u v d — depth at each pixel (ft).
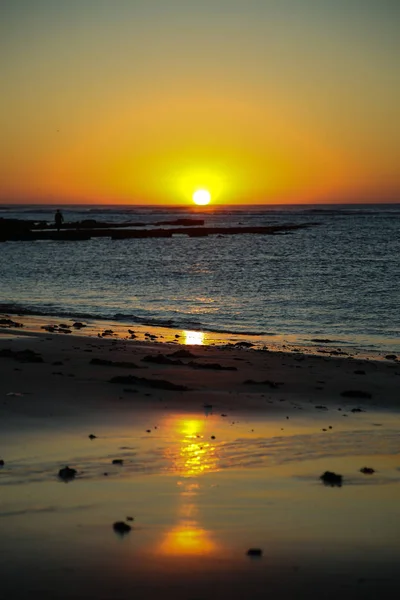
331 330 91.71
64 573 20.10
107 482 28.32
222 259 226.38
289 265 201.67
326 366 63.16
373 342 82.89
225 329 92.12
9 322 88.74
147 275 173.58
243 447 34.45
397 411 45.03
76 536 22.72
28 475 28.94
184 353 65.77
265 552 21.84
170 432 36.81
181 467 30.76
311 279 160.45
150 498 26.55
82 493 26.89
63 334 79.56
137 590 19.17
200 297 128.16
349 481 29.43
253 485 28.58
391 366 64.39
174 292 136.77
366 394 49.70
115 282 157.17
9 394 44.27
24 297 129.90
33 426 36.86
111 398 44.86
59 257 234.99
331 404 46.78
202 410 42.91
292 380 55.47
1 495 26.48
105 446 33.55
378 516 25.20
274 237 348.18
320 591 19.31
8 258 230.48
